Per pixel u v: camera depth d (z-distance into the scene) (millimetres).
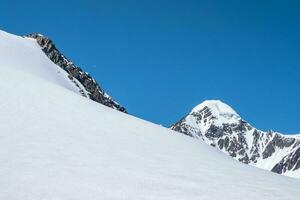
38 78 40031
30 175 16281
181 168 20641
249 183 19594
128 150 22766
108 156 20609
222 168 22578
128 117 34656
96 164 18812
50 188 15203
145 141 26328
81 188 15477
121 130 28203
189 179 18469
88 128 26438
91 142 22953
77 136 23688
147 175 18188
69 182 15984
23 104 28344
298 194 18922
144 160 21094
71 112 29844
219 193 16766
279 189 19281
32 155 18719
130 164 19750
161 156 22781
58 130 24125
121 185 16281
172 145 27062
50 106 29875
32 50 112562
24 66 87500
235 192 17281
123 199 14820
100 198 14703
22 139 20953
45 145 20594
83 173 17250
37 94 32344
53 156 19031
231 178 20125
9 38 109750
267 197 17250
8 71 37000
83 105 33438
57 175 16594
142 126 31719
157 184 17000
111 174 17609
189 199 15500
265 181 20984
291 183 23109
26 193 14625
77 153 20156
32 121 24828
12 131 21984
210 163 23484
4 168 16719
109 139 24656
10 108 26531
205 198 15828
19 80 35000
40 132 22859
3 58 82875
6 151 18750
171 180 17875
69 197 14570
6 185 15148
